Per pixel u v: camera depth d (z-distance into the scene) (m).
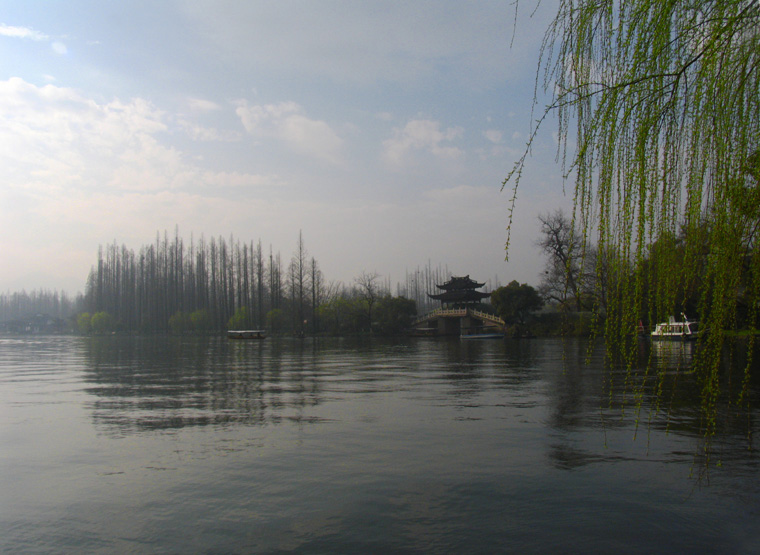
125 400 15.80
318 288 86.19
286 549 5.46
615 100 3.13
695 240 2.99
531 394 15.62
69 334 126.81
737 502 6.35
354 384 19.30
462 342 58.22
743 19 2.87
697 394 13.89
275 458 8.68
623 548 5.32
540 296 63.06
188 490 7.20
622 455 8.46
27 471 8.20
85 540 5.73
